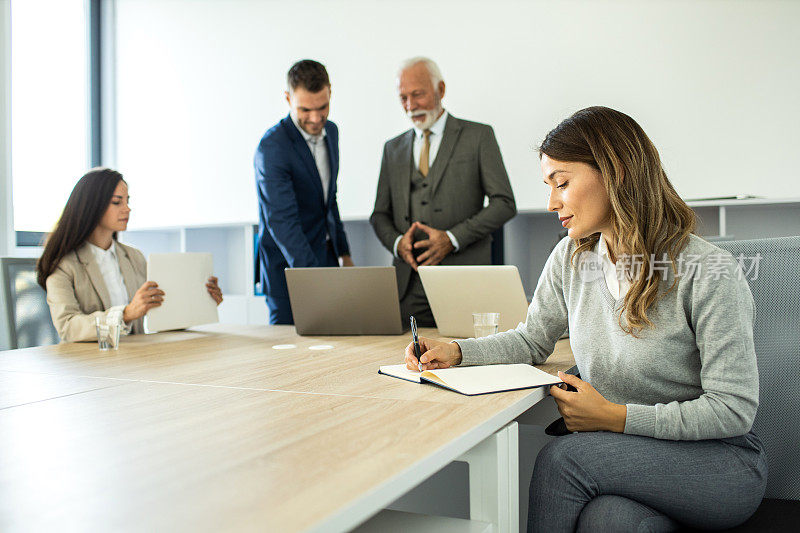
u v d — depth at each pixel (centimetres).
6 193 390
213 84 451
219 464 78
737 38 321
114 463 79
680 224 116
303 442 87
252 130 439
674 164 334
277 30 429
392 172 273
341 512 63
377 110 399
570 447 111
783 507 122
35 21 438
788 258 130
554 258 144
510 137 367
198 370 149
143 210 475
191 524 60
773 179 316
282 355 172
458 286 198
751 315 112
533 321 149
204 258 236
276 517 61
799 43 311
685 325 113
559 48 356
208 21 451
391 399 113
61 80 457
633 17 340
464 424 95
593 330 127
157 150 470
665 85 335
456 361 140
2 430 96
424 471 78
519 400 111
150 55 471
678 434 108
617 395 124
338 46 410
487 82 372
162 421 100
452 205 262
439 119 271
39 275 215
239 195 443
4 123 388
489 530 102
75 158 468
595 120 121
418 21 388
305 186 280
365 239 395
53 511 64
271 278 281
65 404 114
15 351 186
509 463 107
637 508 107
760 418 130
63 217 217
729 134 324
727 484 108
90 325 201
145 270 246
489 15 371
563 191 123
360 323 212
